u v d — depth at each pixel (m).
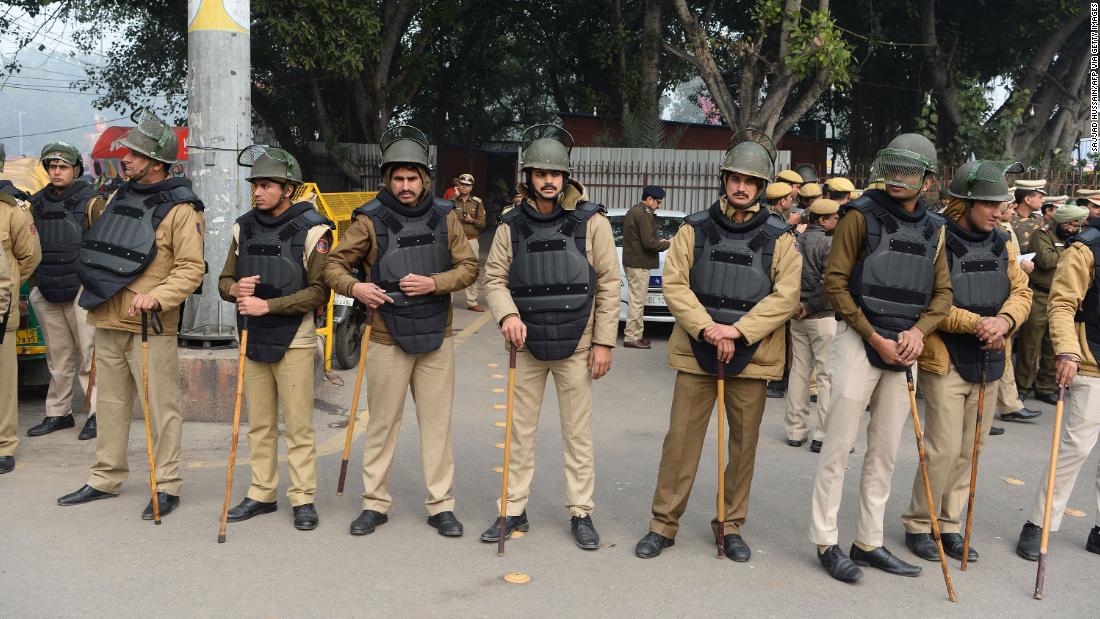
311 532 4.66
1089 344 4.60
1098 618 3.96
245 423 6.66
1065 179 13.16
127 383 5.02
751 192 4.30
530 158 4.39
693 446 4.54
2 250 5.35
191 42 6.86
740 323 4.27
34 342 7.05
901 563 4.38
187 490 5.26
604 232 4.55
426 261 4.54
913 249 4.16
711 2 18.66
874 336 4.14
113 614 3.69
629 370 9.03
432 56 20.33
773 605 3.98
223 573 4.12
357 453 6.10
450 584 4.09
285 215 4.71
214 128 6.86
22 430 6.50
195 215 4.91
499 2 24.28
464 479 5.63
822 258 6.25
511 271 4.57
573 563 4.37
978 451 4.54
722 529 4.47
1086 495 5.68
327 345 8.01
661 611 3.88
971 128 19.16
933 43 20.11
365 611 3.79
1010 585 4.29
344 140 22.00
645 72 19.25
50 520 4.70
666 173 17.72
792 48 15.03
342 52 16.09
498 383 8.27
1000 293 4.45
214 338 6.88
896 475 5.91
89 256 4.81
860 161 25.66
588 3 24.86
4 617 3.63
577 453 4.65
